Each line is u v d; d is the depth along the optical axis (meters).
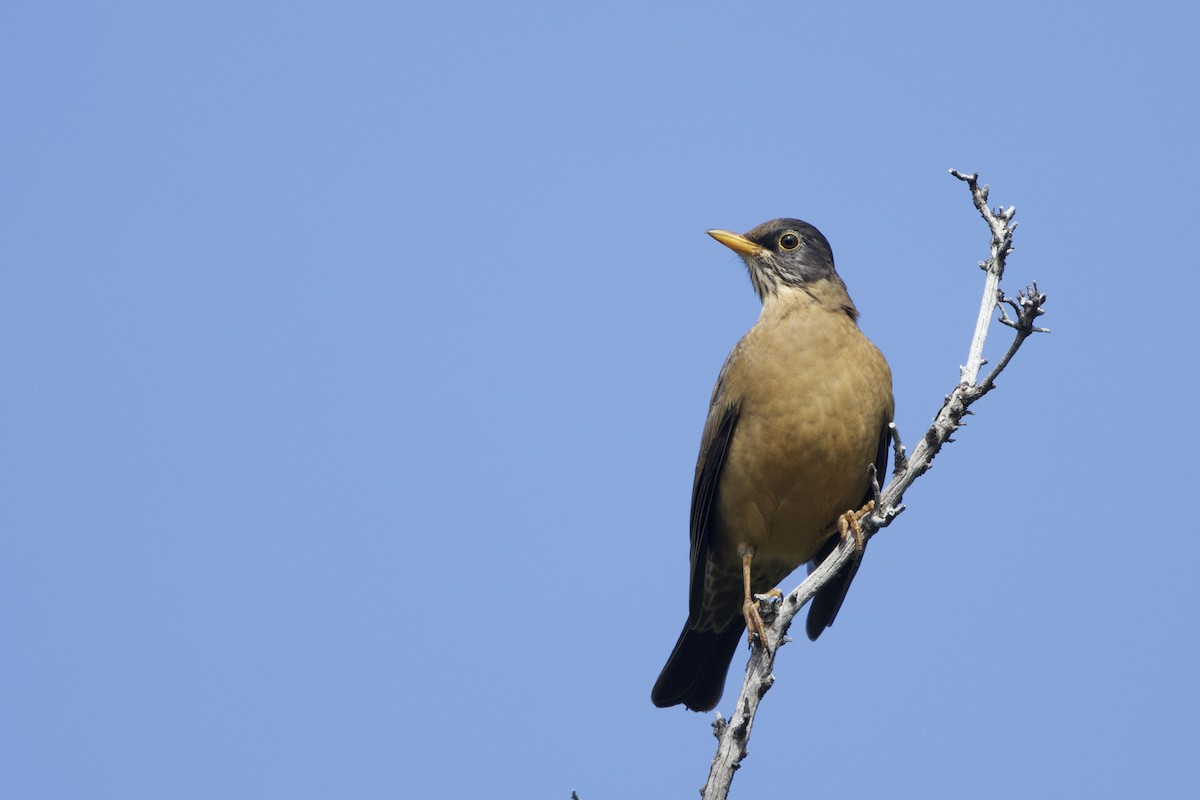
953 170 9.93
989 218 9.89
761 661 9.55
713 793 8.61
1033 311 9.18
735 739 8.78
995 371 9.42
